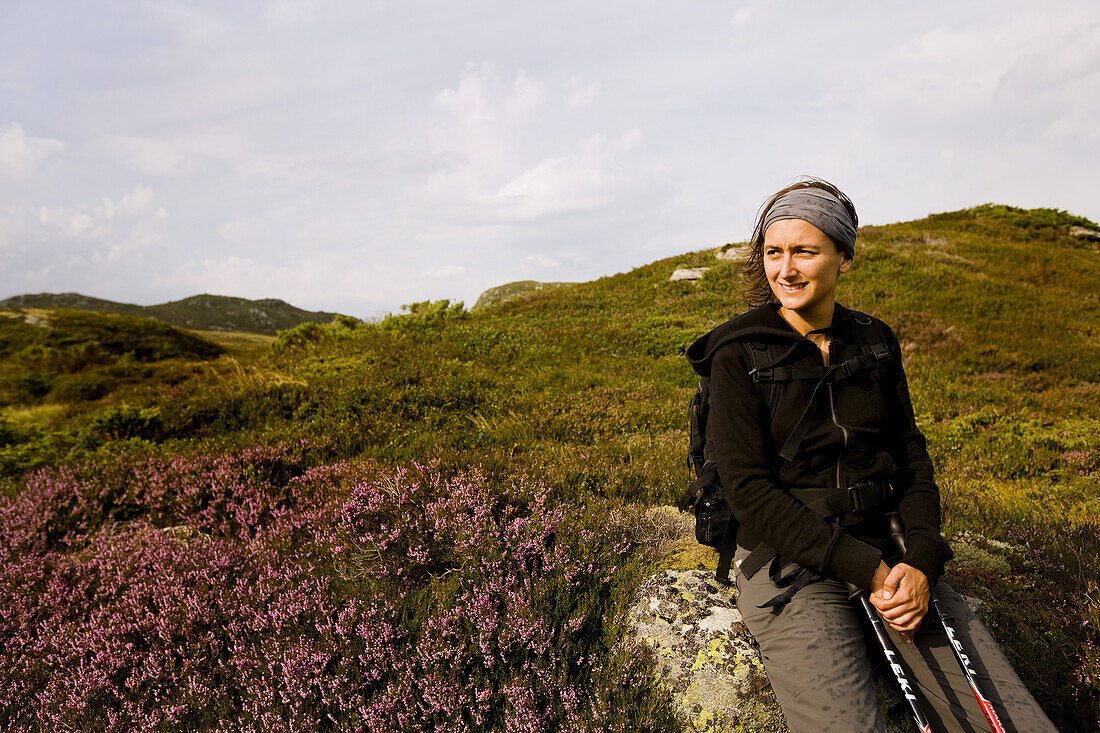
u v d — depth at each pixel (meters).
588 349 12.27
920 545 1.78
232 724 2.27
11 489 5.01
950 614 1.89
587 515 3.36
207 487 4.49
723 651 2.29
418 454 5.06
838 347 1.98
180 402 7.44
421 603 2.78
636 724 2.13
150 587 3.15
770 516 1.83
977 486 5.41
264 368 9.77
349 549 3.15
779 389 1.94
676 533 3.31
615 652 2.39
